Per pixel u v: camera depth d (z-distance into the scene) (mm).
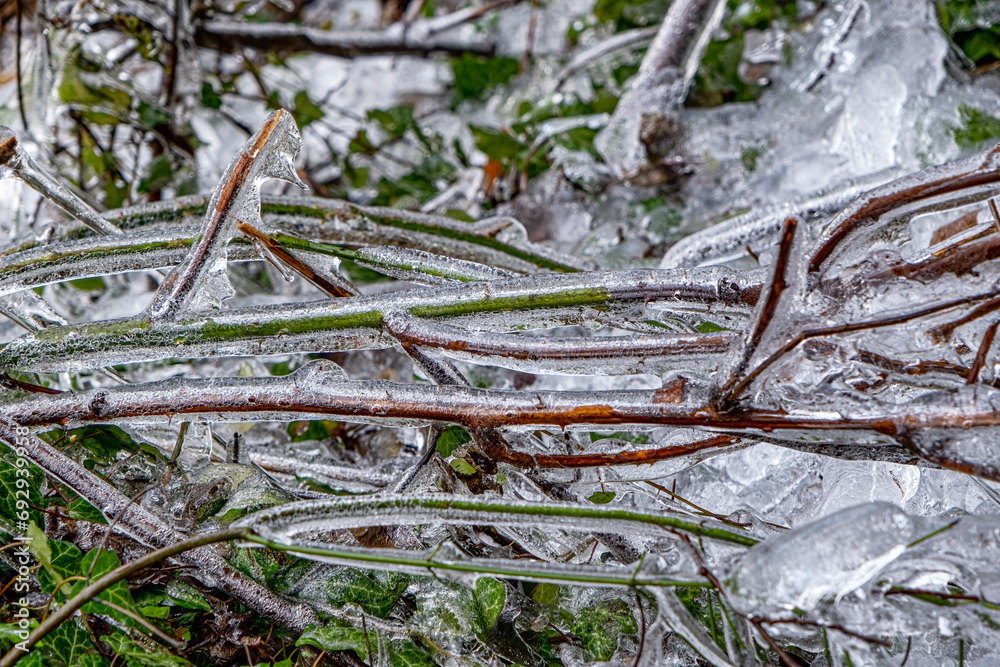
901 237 1655
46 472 1662
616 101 2494
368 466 1816
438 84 3252
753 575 1533
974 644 1618
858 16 2189
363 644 1649
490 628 1667
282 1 2883
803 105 2195
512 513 1592
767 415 1587
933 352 1604
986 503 1689
